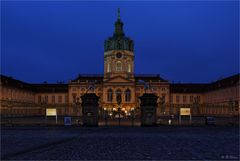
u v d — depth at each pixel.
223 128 46.16
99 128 46.16
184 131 40.47
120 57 130.25
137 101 128.50
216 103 120.56
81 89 131.38
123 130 42.19
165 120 77.38
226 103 109.44
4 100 103.50
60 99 136.12
